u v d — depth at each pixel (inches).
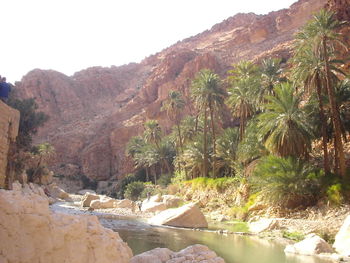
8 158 396.2
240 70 1823.3
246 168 1363.2
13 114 403.5
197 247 420.5
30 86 5546.3
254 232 871.7
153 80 4970.5
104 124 4911.4
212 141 2022.6
